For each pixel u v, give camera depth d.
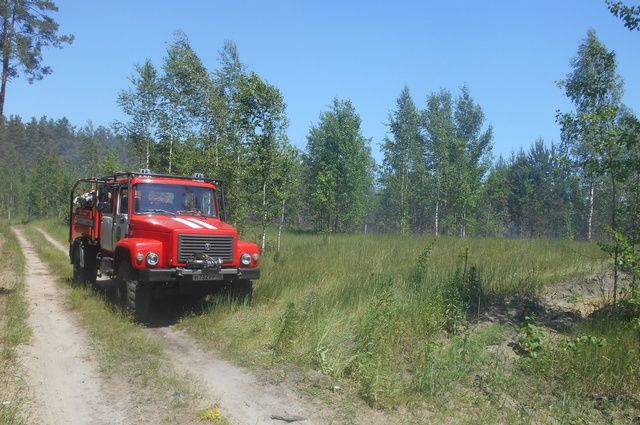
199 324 8.13
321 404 5.23
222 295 9.20
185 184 9.82
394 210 37.31
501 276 10.39
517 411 5.27
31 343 7.04
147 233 8.70
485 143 37.22
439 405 5.29
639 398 5.67
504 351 7.12
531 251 14.10
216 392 5.49
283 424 4.80
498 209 44.19
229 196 15.42
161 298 9.77
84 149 61.97
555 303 9.18
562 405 5.41
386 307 7.51
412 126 35.06
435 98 35.00
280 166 15.84
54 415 4.86
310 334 6.94
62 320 8.52
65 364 6.30
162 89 22.56
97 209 10.49
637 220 7.88
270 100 15.57
